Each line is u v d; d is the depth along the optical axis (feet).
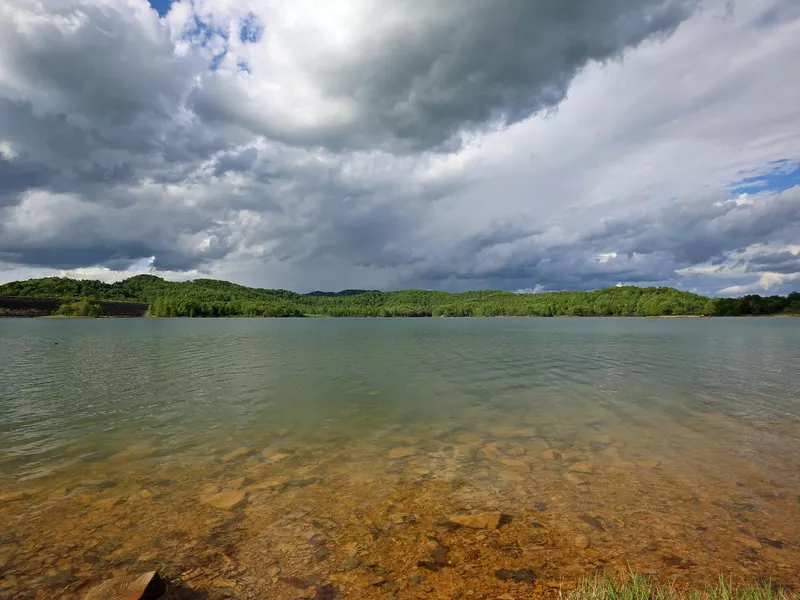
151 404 48.08
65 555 18.42
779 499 23.67
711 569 17.30
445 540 19.57
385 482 26.32
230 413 43.93
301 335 201.67
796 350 114.93
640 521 21.30
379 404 47.91
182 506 23.04
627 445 33.24
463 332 228.43
